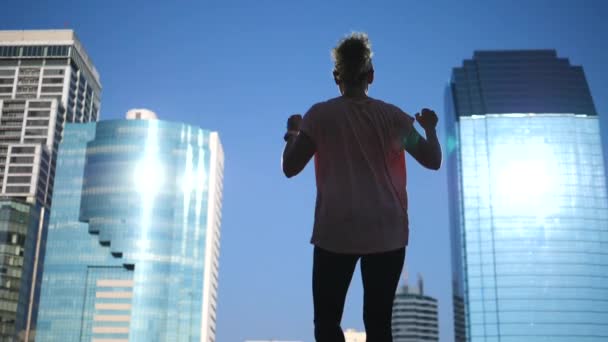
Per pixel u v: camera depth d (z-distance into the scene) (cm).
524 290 18450
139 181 18612
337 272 302
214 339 19450
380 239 294
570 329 17975
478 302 18500
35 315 17575
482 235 19250
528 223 19250
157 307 17562
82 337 17438
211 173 19575
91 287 17912
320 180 313
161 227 18312
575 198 19525
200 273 18288
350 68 336
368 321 305
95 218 18325
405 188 319
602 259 18850
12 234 16312
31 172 18275
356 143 311
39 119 19688
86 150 19288
